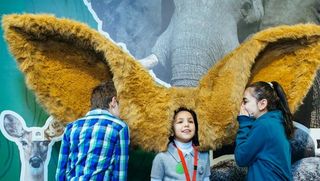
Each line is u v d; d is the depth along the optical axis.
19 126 1.92
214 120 1.84
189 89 1.88
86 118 1.50
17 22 1.70
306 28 1.91
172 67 2.08
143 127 1.77
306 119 2.20
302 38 1.93
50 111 1.78
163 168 1.71
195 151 1.75
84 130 1.46
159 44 2.08
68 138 1.51
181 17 2.10
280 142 1.54
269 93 1.66
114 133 1.45
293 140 2.18
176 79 2.07
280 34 1.87
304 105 2.21
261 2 2.19
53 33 1.74
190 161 1.72
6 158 1.89
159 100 1.79
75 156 1.45
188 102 1.81
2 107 1.91
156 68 2.07
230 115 1.83
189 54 2.08
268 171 1.52
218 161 2.07
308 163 2.17
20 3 1.96
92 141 1.43
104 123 1.46
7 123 1.91
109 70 1.87
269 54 1.99
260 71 2.01
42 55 1.79
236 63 1.85
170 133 1.77
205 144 1.79
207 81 1.89
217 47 2.11
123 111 1.75
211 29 2.11
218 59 2.11
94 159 1.41
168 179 1.70
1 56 1.93
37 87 1.77
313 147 2.19
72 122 1.61
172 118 1.77
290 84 1.99
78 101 1.82
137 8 2.08
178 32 2.09
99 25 2.04
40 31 1.72
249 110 1.67
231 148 2.09
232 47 2.13
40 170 1.92
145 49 2.07
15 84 1.93
